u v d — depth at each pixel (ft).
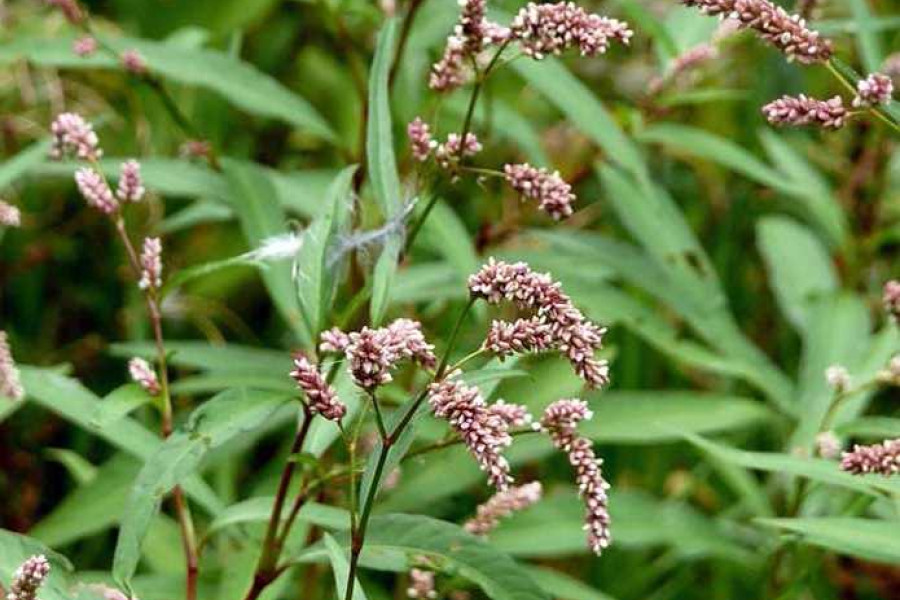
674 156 26.22
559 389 18.95
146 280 14.12
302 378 11.85
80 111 26.48
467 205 24.94
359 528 11.94
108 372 25.82
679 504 19.89
